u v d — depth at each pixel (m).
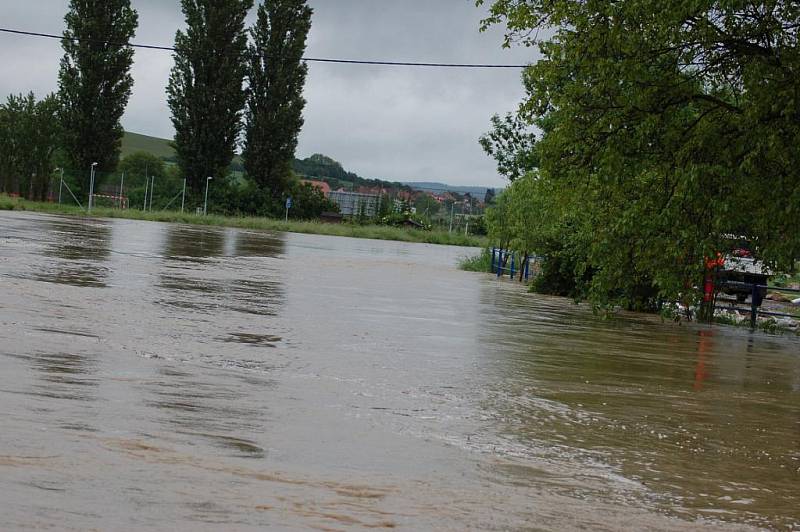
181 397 7.01
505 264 35.22
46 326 10.20
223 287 17.75
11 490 4.28
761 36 12.52
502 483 5.39
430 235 78.00
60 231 34.03
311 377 8.55
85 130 73.88
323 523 4.26
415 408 7.49
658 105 13.41
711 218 12.86
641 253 14.17
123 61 74.31
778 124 12.13
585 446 6.63
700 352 13.93
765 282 24.75
